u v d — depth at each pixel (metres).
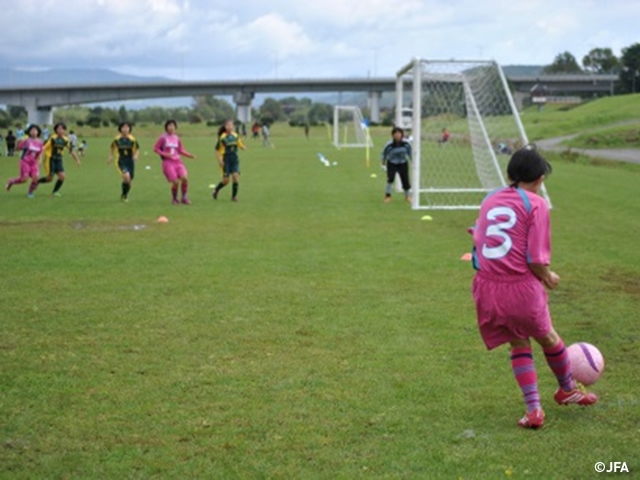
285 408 5.67
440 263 11.33
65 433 5.23
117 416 5.52
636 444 5.04
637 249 12.61
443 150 42.69
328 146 58.31
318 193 22.28
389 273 10.59
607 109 78.56
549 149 49.69
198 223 15.67
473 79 25.55
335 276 10.38
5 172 32.53
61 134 21.28
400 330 7.75
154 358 6.86
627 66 113.50
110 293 9.36
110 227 15.07
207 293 9.37
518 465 4.73
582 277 10.36
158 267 10.98
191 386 6.14
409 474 4.61
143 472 4.66
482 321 5.43
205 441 5.10
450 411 5.62
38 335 7.56
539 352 7.07
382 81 109.12
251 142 66.81
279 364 6.69
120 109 125.38
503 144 30.19
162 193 22.30
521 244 5.21
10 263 11.26
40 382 6.23
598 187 23.66
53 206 18.70
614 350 7.10
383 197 21.19
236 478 4.58
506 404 5.76
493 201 5.35
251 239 13.59
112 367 6.61
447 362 6.74
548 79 114.25
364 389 6.07
